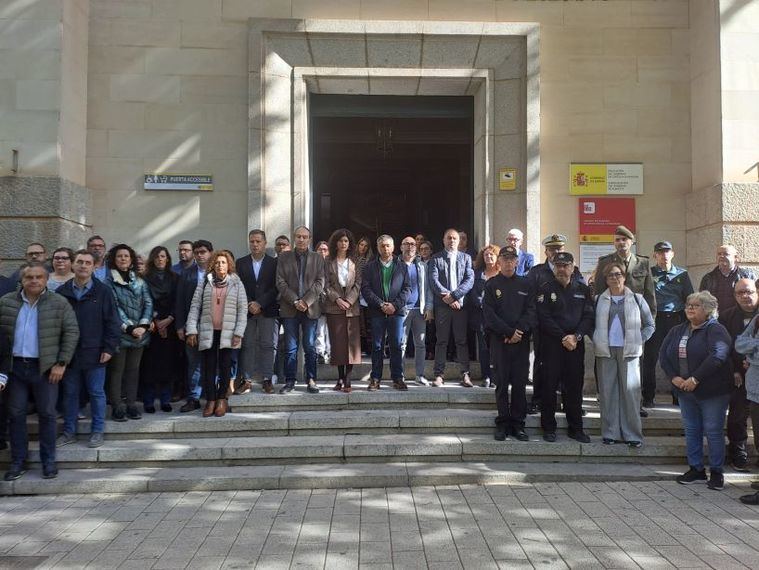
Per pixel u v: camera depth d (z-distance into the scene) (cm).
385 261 741
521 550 421
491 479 571
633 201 870
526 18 873
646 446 618
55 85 764
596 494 540
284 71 862
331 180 1177
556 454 616
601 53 877
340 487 561
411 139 1071
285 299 717
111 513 503
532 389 762
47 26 765
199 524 475
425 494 541
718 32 805
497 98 872
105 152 848
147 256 850
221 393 675
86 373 623
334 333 722
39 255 689
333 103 927
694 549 421
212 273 687
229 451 601
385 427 654
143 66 855
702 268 830
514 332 624
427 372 826
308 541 439
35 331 570
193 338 670
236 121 860
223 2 862
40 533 460
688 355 572
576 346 634
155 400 766
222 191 857
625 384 621
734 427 603
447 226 1190
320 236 1155
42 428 571
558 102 876
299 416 662
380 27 855
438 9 870
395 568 394
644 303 630
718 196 789
